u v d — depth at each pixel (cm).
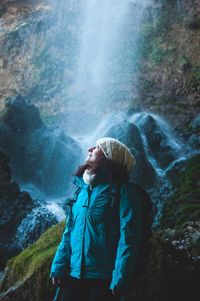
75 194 359
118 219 335
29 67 1914
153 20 1945
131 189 338
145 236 335
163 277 456
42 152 1211
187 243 602
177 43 1831
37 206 988
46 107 1739
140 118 1429
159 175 1204
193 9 1898
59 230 539
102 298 327
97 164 345
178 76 1727
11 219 936
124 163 347
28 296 472
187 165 1116
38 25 2011
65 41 1977
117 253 323
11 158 1208
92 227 334
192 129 1441
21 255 523
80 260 333
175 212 829
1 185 980
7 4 2119
